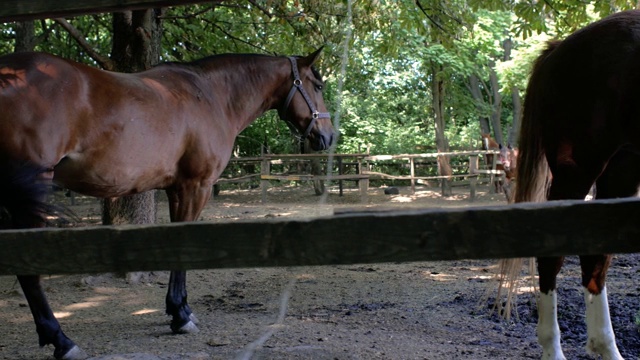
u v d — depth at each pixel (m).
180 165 4.49
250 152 21.91
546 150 3.68
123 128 3.90
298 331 4.46
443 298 5.49
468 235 1.68
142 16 6.62
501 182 16.55
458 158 21.92
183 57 10.01
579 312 4.73
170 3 2.75
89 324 4.83
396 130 22.91
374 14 9.40
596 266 3.55
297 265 1.77
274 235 1.78
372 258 1.73
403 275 6.75
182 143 4.39
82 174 3.82
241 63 5.12
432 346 4.01
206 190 4.66
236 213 12.62
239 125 5.11
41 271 1.89
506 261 3.98
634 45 3.31
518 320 4.64
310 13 8.98
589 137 3.44
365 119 22.70
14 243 1.90
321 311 5.15
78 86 3.71
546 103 3.65
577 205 1.64
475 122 25.70
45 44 12.77
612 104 3.33
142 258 1.85
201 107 4.59
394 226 1.72
